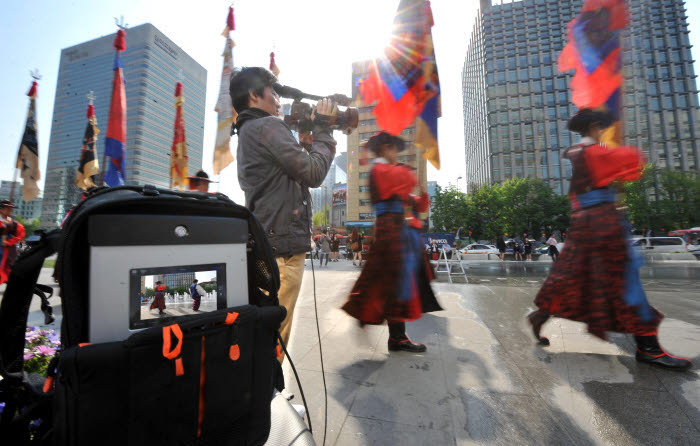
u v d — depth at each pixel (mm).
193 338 660
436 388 1684
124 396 590
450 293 4535
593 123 1887
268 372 818
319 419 1422
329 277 6949
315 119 1594
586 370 1853
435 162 1889
